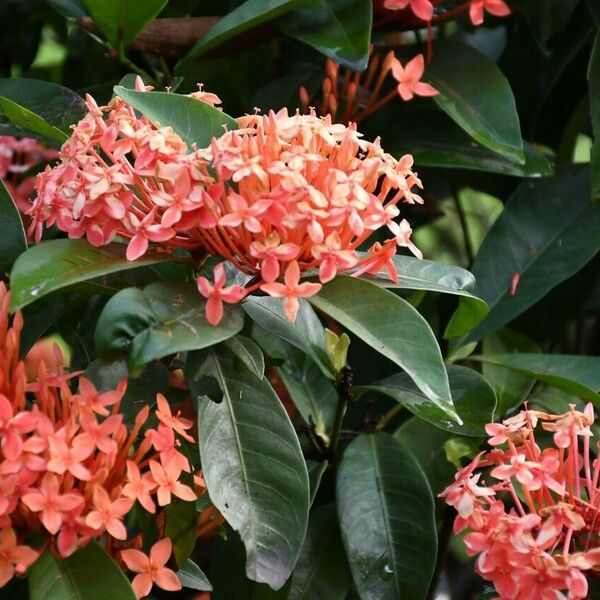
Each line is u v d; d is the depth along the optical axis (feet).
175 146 3.12
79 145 3.16
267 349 3.88
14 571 3.12
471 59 3.89
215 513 3.43
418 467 3.55
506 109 3.81
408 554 3.47
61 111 3.76
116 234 3.21
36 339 3.45
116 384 3.28
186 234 3.21
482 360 3.82
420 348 3.14
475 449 3.74
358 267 3.26
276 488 3.26
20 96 3.76
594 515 3.22
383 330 3.15
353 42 3.66
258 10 3.61
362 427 3.75
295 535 3.24
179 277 3.34
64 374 3.23
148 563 3.18
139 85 3.34
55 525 3.04
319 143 3.16
